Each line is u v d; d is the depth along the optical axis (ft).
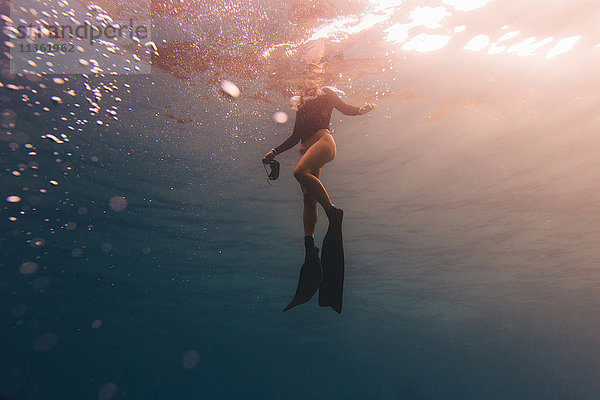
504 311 73.87
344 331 90.89
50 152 30.58
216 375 160.35
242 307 71.26
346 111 12.06
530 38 21.25
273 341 100.68
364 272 56.13
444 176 34.96
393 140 31.01
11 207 37.11
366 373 163.63
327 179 36.04
